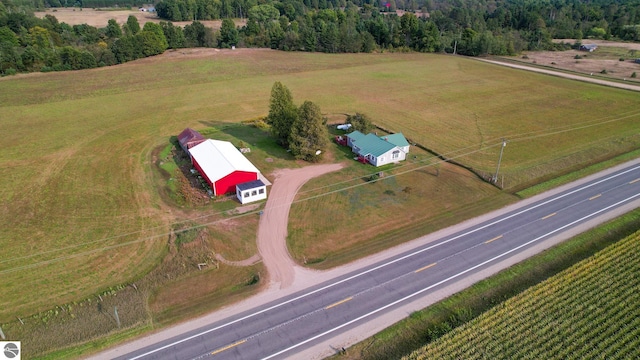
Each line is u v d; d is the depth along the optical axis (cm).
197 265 3919
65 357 3009
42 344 3103
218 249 4162
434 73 11500
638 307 3362
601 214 4703
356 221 4631
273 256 4081
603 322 3231
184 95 9150
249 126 7306
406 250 4153
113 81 10275
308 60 13025
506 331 3150
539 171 5703
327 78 10775
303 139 5803
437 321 3309
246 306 3478
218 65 12025
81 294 3597
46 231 4412
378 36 15262
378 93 9419
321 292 3625
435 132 7069
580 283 3603
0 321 3306
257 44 14950
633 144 6569
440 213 4781
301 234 4406
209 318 3356
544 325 3200
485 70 11888
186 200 4972
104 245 4216
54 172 5612
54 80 10288
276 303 3506
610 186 5309
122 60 12275
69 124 7362
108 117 7738
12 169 5672
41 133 6938
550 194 5150
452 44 14812
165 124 7388
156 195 5097
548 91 9562
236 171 5050
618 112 8050
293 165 5850
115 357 3016
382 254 4103
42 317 3347
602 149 6362
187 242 4194
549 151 6309
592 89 9681
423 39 14850
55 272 3844
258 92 9400
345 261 4009
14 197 5006
